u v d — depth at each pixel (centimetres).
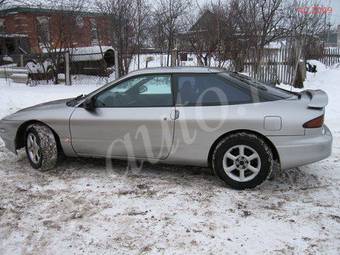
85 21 1755
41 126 532
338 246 344
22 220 397
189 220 393
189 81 488
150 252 338
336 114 932
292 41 1439
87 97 522
